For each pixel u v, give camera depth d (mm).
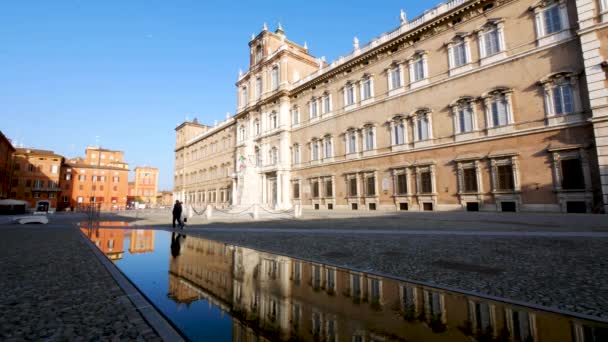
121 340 3740
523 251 9164
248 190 39750
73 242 13500
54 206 73812
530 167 21672
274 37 51906
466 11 26203
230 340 3664
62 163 80188
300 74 47875
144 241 13539
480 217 21250
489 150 23812
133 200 103688
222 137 64125
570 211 19797
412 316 4473
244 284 6387
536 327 4000
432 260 8305
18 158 70562
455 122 26125
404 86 30672
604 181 18031
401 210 29578
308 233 15352
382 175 31688
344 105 37094
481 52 25047
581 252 8734
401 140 30297
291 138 45031
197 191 72625
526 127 22125
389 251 9828
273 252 10258
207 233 16438
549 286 5770
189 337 3791
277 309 4875
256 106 50969
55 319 4453
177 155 85938
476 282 6148
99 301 5316
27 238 15148
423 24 28703
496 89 23625
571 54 20516
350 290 5848
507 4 23938
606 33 18766
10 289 6047
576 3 20078
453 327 4059
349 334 3867
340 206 36062
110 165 93562
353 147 35469
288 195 43938
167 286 6289
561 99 20672
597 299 5012
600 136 18328
